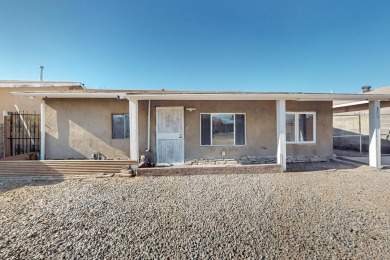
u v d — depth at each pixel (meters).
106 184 5.28
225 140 8.06
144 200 4.09
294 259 2.22
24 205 3.82
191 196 4.33
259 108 8.14
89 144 8.08
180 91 8.38
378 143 7.05
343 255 2.28
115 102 8.13
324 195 4.33
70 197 4.27
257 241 2.58
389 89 14.80
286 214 3.39
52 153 8.00
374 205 3.77
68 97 7.75
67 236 2.71
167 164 7.88
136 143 6.73
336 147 12.91
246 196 4.31
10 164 6.10
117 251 2.38
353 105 8.91
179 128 7.96
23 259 2.22
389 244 2.49
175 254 2.32
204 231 2.83
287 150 8.38
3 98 9.70
